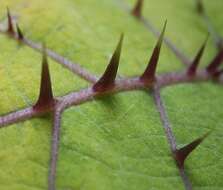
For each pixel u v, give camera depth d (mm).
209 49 116
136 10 113
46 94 83
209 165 88
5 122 83
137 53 103
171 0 124
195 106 98
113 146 84
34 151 80
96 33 103
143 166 84
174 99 98
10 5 103
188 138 91
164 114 93
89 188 78
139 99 93
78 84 91
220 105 101
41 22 101
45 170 79
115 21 109
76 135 83
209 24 123
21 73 89
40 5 104
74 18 104
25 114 84
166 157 86
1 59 91
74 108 87
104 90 90
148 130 89
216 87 105
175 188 83
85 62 96
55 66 93
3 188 76
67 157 81
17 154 79
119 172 82
